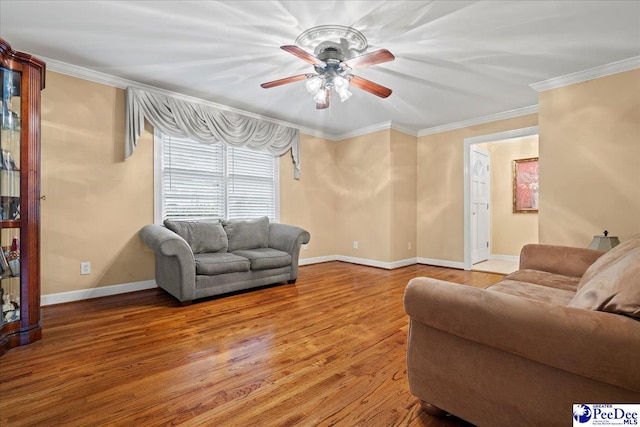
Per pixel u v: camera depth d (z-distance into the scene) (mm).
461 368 1230
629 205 2775
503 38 2436
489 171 5820
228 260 3184
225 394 1515
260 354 1936
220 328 2354
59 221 2912
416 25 2268
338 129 5195
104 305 2887
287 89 3494
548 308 1010
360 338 2180
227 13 2148
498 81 3232
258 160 4508
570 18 2174
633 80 2752
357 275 4281
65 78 2938
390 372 1727
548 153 3221
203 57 2781
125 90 3285
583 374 934
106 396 1492
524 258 2432
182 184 3768
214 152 4055
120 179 3266
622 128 2807
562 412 994
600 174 2922
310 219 5168
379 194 4910
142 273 3424
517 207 5660
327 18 2193
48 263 2867
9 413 1361
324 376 1683
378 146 4910
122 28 2332
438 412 1353
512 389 1100
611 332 881
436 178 5008
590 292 1111
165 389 1554
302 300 3088
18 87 2104
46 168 2846
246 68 2992
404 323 2467
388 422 1320
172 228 3338
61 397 1482
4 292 2035
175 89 3490
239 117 4164
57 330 2295
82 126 3031
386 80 3217
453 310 1192
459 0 1988
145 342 2098
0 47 1950
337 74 2564
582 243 3016
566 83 3105
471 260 4684
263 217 4180
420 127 5023
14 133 2098
